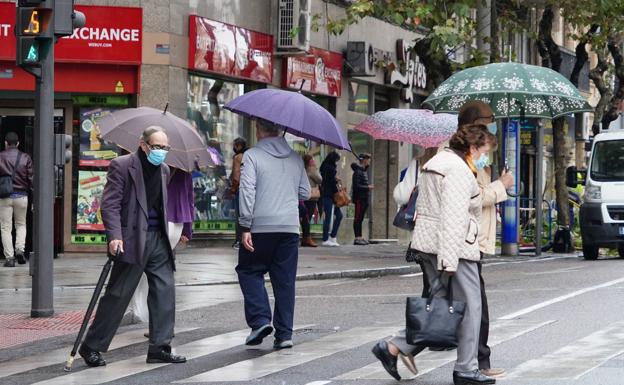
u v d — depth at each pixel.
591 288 19.70
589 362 11.90
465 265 10.85
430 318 10.60
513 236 32.88
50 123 16.80
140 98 28.45
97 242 28.39
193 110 29.94
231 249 30.02
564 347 12.92
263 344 14.07
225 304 18.53
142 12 28.42
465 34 30.02
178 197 15.05
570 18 37.06
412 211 11.90
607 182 31.19
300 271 24.33
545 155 52.00
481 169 11.58
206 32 29.66
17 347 14.30
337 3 35.97
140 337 14.99
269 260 13.77
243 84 32.06
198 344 14.17
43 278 16.73
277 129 13.91
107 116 15.02
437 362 12.29
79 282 21.48
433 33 29.69
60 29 16.69
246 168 13.70
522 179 49.31
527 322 15.08
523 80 22.47
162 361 12.91
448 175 10.67
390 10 29.84
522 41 50.28
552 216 38.56
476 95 25.05
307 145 35.50
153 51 28.53
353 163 35.59
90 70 28.34
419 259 11.09
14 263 24.77
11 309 17.70
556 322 15.05
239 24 31.27
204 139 30.36
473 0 30.08
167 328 12.95
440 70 33.31
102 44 28.25
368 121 16.80
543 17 37.66
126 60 28.34
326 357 12.84
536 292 19.33
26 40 16.59
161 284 12.98
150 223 12.93
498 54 34.06
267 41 32.31
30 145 17.95
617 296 18.20
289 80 33.28
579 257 32.81
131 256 12.70
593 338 13.55
